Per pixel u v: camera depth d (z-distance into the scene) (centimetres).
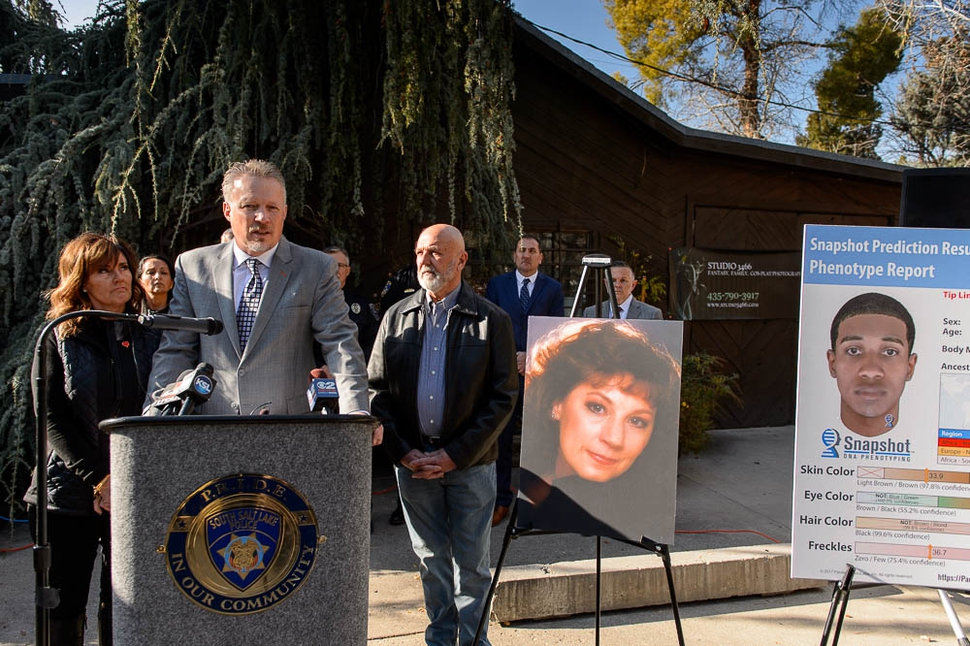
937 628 337
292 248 237
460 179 603
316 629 159
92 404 237
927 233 257
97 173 458
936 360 256
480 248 592
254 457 154
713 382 661
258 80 499
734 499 521
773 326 773
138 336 257
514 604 333
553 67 680
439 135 539
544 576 337
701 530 452
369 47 542
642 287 712
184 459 150
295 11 505
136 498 149
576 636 322
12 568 374
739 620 342
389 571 385
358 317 476
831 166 741
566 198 695
